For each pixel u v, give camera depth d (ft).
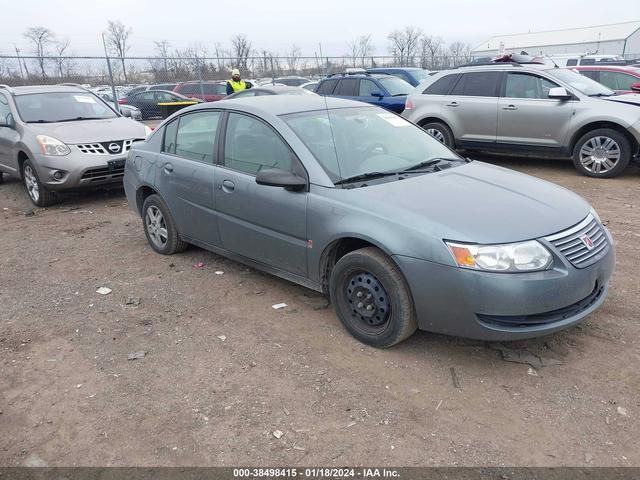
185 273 16.33
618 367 10.64
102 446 9.06
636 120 25.59
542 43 242.99
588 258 10.59
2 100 28.37
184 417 9.68
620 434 8.87
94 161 24.68
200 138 15.55
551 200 11.63
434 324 10.59
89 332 12.89
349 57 77.92
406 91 41.78
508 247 9.87
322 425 9.35
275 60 70.59
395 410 9.66
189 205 15.83
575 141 27.76
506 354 11.16
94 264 17.51
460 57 107.86
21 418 9.84
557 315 10.28
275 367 11.12
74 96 29.22
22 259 18.26
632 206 22.04
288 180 12.07
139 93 62.69
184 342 12.26
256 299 14.30
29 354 11.99
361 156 13.19
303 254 12.66
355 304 11.76
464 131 31.14
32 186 25.98
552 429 9.05
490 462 8.41
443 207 10.91
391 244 10.61
